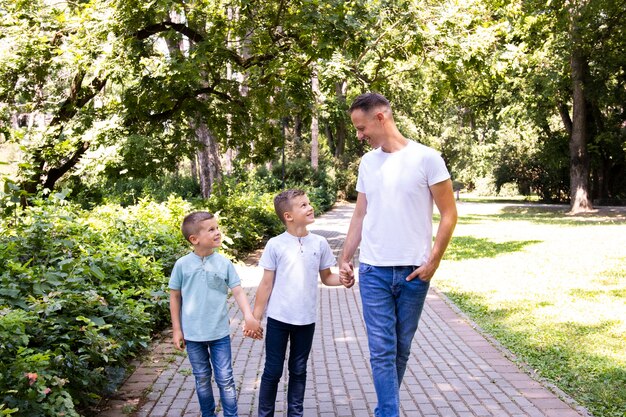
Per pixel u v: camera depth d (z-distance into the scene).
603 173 36.78
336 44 12.93
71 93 14.38
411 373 5.52
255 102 15.94
